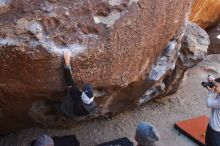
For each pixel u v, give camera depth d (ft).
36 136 21.67
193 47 24.02
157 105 25.16
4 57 15.65
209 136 20.62
